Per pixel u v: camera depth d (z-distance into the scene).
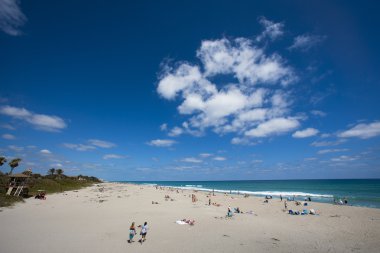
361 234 22.17
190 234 21.27
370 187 117.00
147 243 18.28
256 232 22.62
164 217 29.58
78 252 15.78
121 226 23.92
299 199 61.28
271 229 24.12
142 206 39.94
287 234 22.08
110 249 16.59
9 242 17.36
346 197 64.62
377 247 18.12
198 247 17.50
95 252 15.90
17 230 20.89
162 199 53.81
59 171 106.00
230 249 17.17
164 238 19.80
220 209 39.31
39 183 66.56
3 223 23.41
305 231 23.39
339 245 18.62
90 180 154.62
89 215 29.80
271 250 17.14
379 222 27.72
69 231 21.27
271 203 48.94
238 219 29.55
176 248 17.17
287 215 33.50
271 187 144.12
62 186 75.50
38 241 17.91
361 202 52.62
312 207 41.69
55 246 16.86
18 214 28.55
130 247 17.17
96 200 47.03
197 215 31.86
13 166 52.41
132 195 62.94
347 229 24.30
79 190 73.75
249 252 16.61
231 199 57.75
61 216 28.47
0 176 49.16
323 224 26.95
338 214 34.06
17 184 44.84
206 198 60.06
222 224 26.06
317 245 18.56
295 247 17.97
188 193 77.06
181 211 35.25
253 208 41.47
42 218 26.78
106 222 25.75
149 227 23.83
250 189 125.25
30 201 40.56
